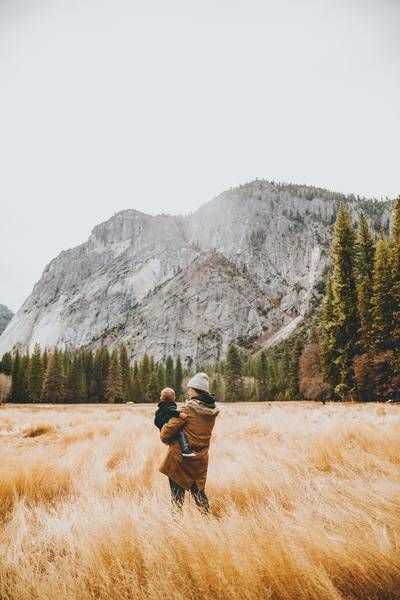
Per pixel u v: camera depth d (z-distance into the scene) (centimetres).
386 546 226
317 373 5425
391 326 3259
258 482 435
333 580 214
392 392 3238
